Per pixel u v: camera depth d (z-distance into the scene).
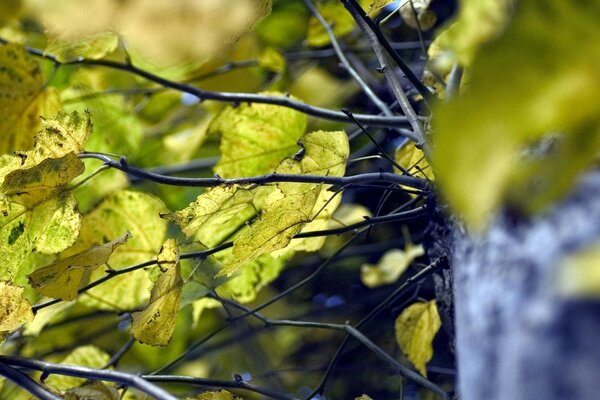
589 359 0.65
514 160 0.66
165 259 1.04
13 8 1.25
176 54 1.10
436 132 0.58
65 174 1.03
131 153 1.30
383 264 1.30
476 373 0.79
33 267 1.15
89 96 1.28
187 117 1.44
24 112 1.18
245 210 1.13
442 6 1.27
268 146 1.17
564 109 0.57
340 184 1.00
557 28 0.57
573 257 0.65
